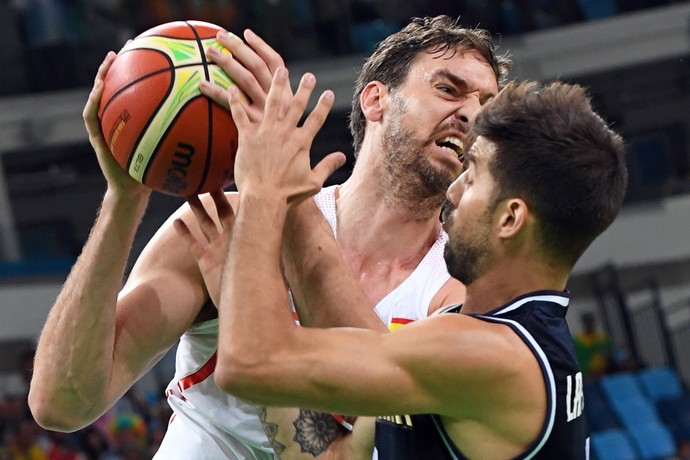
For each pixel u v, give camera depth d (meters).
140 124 4.72
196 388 5.90
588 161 4.36
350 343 4.30
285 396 4.26
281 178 4.53
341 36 33.38
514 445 4.32
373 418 4.91
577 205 4.36
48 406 5.50
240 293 4.30
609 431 25.14
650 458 24.88
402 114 5.82
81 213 30.97
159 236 5.89
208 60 4.81
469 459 4.45
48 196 30.89
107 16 32.66
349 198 6.09
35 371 5.59
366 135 6.09
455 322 4.32
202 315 5.79
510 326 4.37
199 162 4.79
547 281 4.54
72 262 27.27
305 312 5.09
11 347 25.48
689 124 34.41
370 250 5.96
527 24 35.00
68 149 31.22
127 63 4.79
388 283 5.89
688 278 31.19
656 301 29.08
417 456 4.54
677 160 34.31
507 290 4.52
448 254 4.65
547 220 4.39
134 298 5.64
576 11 35.44
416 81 5.84
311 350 4.25
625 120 34.84
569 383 4.39
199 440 5.93
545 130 4.39
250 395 4.27
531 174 4.36
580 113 4.48
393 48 5.99
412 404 4.28
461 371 4.20
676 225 31.28
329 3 33.53
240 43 4.91
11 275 26.03
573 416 4.40
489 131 4.51
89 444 20.19
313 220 5.12
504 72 6.31
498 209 4.45
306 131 4.64
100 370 5.39
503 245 4.48
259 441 5.84
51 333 5.49
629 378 26.30
